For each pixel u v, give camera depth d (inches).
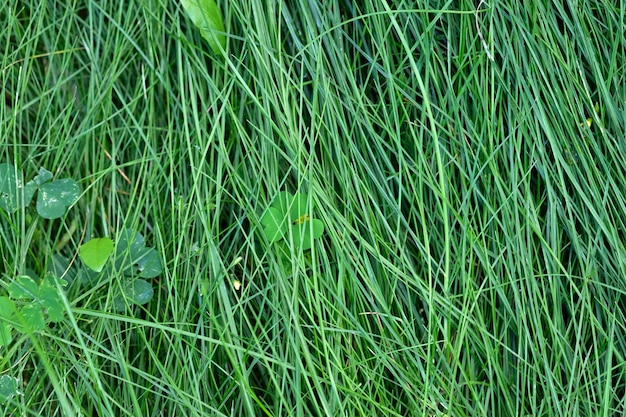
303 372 28.7
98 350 29.7
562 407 29.5
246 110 30.1
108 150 30.7
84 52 30.8
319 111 29.9
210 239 29.3
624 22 30.0
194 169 29.6
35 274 30.2
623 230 29.7
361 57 30.4
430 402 29.4
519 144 29.7
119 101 30.8
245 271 29.6
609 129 30.0
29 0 30.8
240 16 29.6
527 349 29.5
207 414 28.8
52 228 30.6
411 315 29.5
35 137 30.3
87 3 30.5
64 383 29.1
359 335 29.4
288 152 29.9
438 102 30.0
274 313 29.3
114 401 28.8
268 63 29.7
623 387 29.7
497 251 29.8
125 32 30.0
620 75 30.1
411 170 30.0
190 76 29.9
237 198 30.1
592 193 29.7
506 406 29.6
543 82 30.0
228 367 29.7
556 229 29.7
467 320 29.5
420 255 30.1
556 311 29.6
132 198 29.9
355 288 29.5
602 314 29.8
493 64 29.5
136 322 28.8
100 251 29.1
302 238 29.0
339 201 29.9
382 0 28.8
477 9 29.7
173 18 30.0
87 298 29.8
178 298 29.8
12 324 28.3
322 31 30.0
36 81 30.7
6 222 30.1
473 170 29.5
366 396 29.0
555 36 30.0
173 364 29.8
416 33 29.7
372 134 29.6
